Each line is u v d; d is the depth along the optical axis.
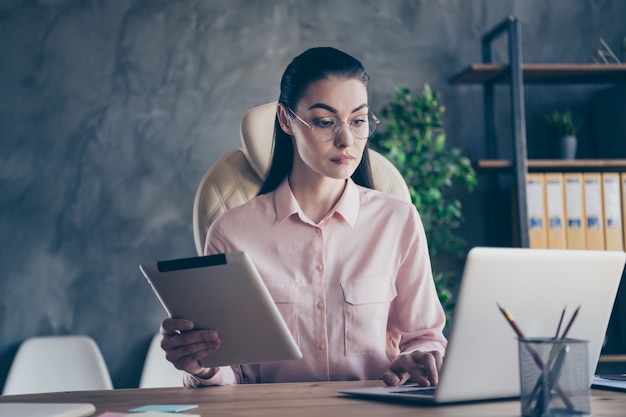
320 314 1.66
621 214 3.00
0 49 3.19
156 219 3.22
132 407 1.15
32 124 3.20
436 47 3.39
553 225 2.99
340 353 1.65
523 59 3.44
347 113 1.58
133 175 3.22
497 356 1.08
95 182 3.21
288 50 3.33
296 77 1.62
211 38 3.29
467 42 3.41
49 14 3.23
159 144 3.24
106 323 3.16
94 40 3.25
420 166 3.03
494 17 3.43
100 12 3.26
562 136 3.16
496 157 3.30
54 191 3.19
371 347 1.66
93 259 3.18
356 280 1.67
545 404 0.94
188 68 3.27
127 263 3.19
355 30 3.36
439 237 3.13
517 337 1.06
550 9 3.46
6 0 3.21
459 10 3.42
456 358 1.05
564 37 3.46
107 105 3.23
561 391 0.94
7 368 3.09
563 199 3.00
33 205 3.17
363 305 1.66
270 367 1.65
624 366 3.20
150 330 3.18
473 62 3.40
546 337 1.11
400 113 3.08
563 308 1.11
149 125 3.24
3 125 3.18
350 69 1.60
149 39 3.27
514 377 1.11
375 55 3.36
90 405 1.10
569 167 3.09
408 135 3.08
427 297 1.71
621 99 3.19
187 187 3.25
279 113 1.71
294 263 1.69
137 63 3.26
